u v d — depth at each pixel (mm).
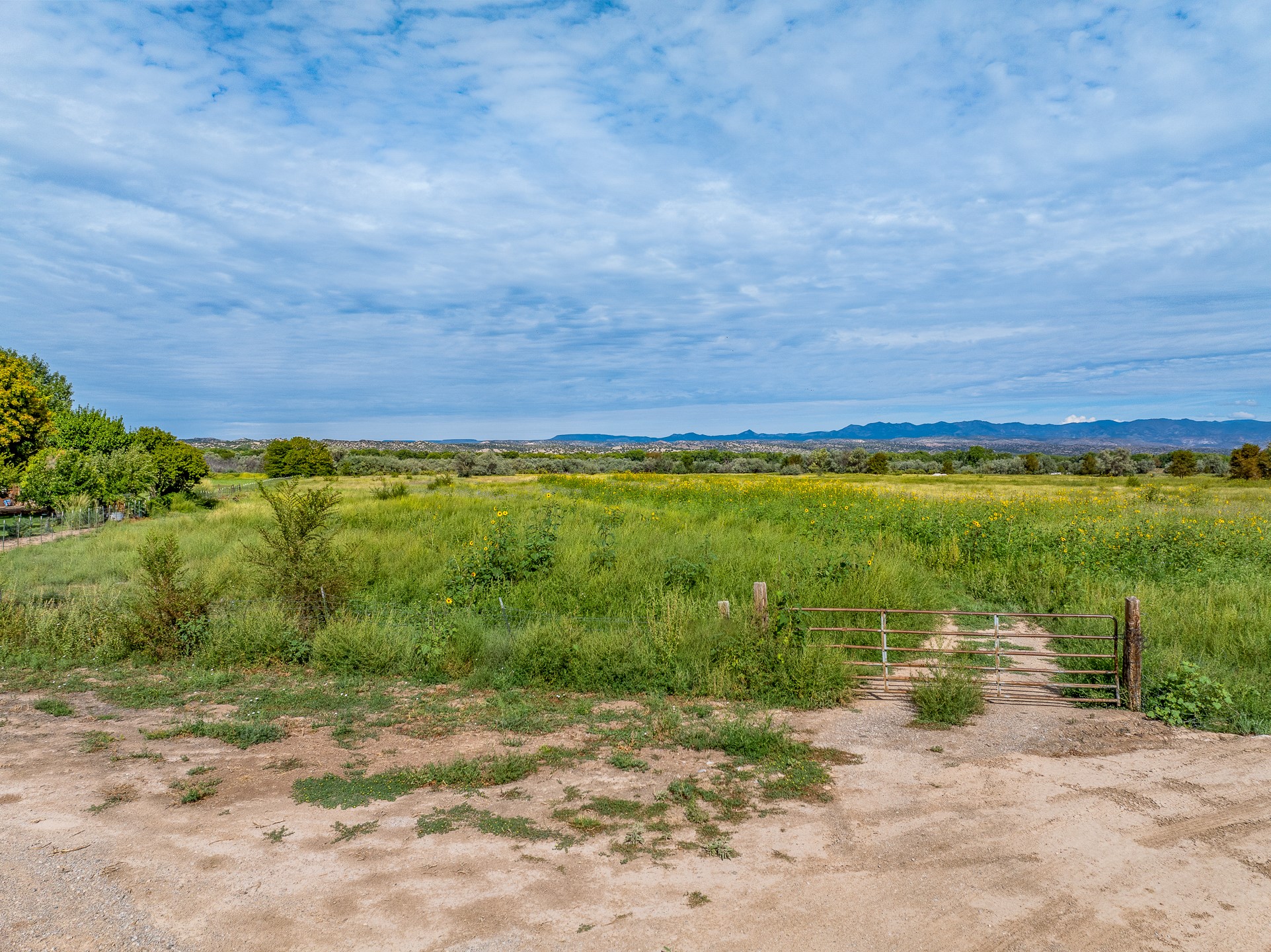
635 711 7531
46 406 38750
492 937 3803
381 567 13570
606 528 16750
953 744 6605
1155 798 5449
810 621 9664
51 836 4844
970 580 13320
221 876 4371
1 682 8656
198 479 35188
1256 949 3719
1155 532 14820
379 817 5176
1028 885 4309
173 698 8039
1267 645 8773
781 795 5551
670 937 3809
